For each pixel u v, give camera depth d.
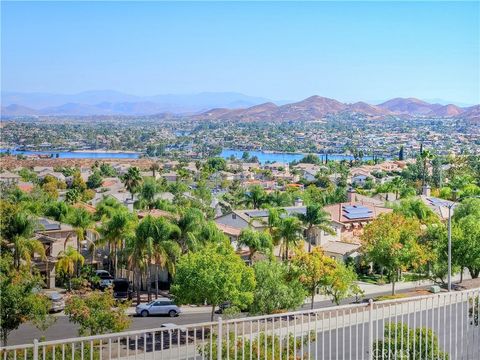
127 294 55.53
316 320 16.92
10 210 57.78
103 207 80.62
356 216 79.62
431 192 124.88
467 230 52.88
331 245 69.69
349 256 66.56
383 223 54.50
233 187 167.25
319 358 20.30
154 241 52.97
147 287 58.28
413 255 51.62
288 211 81.25
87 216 66.38
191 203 107.75
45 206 80.44
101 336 12.51
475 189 122.38
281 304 39.06
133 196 122.62
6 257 45.88
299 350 19.41
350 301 51.28
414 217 69.25
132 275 61.78
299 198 110.31
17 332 42.06
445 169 194.38
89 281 57.28
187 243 56.50
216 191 164.62
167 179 185.75
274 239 65.19
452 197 116.75
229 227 72.88
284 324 23.84
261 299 38.84
